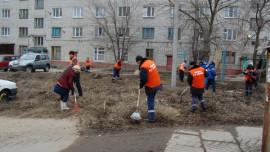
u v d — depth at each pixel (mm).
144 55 30969
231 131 5371
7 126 5766
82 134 5234
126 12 29859
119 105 7379
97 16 32531
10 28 37062
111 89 10539
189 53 26812
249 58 24906
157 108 6836
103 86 11562
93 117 6293
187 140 4797
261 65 16734
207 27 20156
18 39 36875
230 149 4336
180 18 22797
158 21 30266
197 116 6441
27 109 7305
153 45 30641
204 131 5363
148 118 6074
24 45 36719
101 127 5645
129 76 16672
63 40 34406
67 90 6895
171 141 4746
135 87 11148
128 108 6852
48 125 5816
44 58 21891
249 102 8195
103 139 4918
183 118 6289
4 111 7113
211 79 10562
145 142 4715
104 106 7035
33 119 6305
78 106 7379
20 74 16094
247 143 4629
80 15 33469
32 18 35781
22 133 5301
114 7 30625
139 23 30797
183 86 12484
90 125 5770
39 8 35281
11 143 4746
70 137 5055
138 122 5902
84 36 33312
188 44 28141
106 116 6371
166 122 5988
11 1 36781
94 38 32656
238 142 4688
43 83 12453
